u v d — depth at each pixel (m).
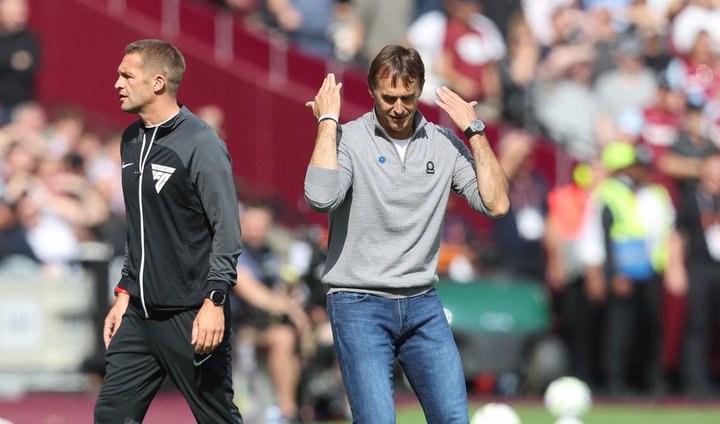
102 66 67.31
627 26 72.94
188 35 68.19
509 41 71.75
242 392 43.38
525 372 57.00
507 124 69.31
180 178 25.61
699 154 60.12
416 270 25.98
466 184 26.45
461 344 56.09
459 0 69.50
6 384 53.16
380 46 70.94
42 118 62.62
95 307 53.81
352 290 25.89
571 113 68.94
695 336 58.78
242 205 62.06
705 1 74.00
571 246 58.59
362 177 25.73
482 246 60.09
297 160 66.69
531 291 57.81
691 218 58.88
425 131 26.25
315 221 65.81
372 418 25.31
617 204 57.28
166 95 25.94
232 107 66.88
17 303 53.22
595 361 58.78
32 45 65.88
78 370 53.75
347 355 25.73
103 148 63.56
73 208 55.97
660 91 67.06
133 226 26.09
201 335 25.39
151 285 25.91
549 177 67.75
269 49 68.50
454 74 68.88
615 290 57.16
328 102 25.70
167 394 55.47
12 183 54.66
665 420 49.50
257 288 43.16
